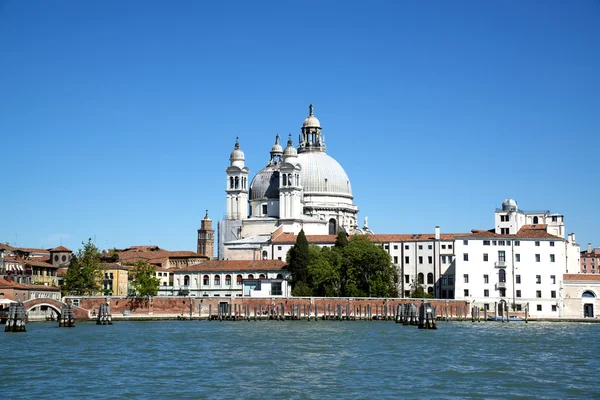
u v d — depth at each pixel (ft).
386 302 622.13
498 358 327.47
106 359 314.14
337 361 310.65
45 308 589.73
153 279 617.21
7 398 231.91
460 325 556.51
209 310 597.52
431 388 250.98
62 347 358.23
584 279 649.61
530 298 653.71
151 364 300.20
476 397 238.07
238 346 365.81
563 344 392.88
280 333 446.60
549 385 259.80
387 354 335.47
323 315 610.24
